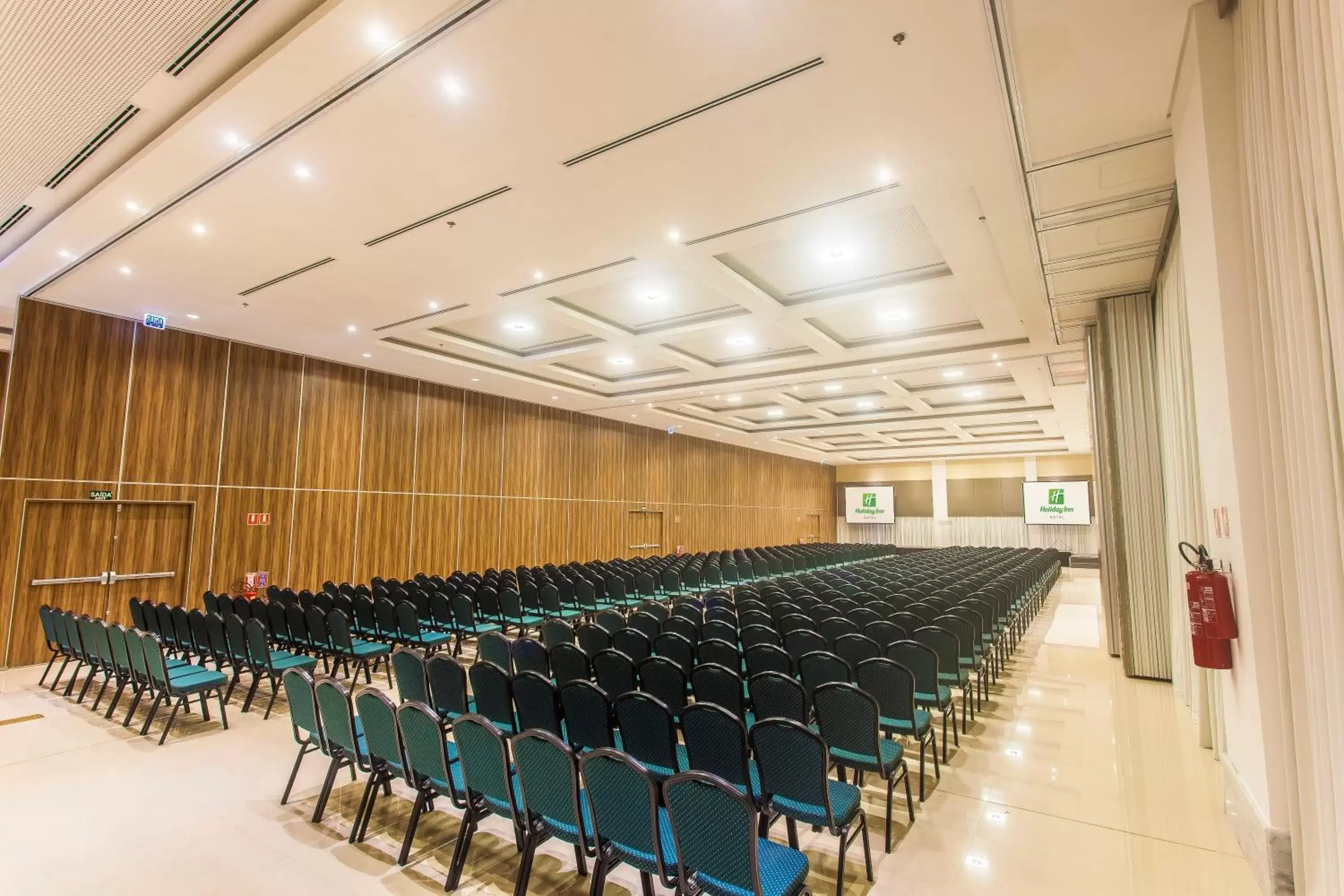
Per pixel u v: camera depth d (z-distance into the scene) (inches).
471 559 493.4
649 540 692.1
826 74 143.2
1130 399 279.7
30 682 256.5
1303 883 101.1
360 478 422.0
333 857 123.6
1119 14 126.7
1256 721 115.9
